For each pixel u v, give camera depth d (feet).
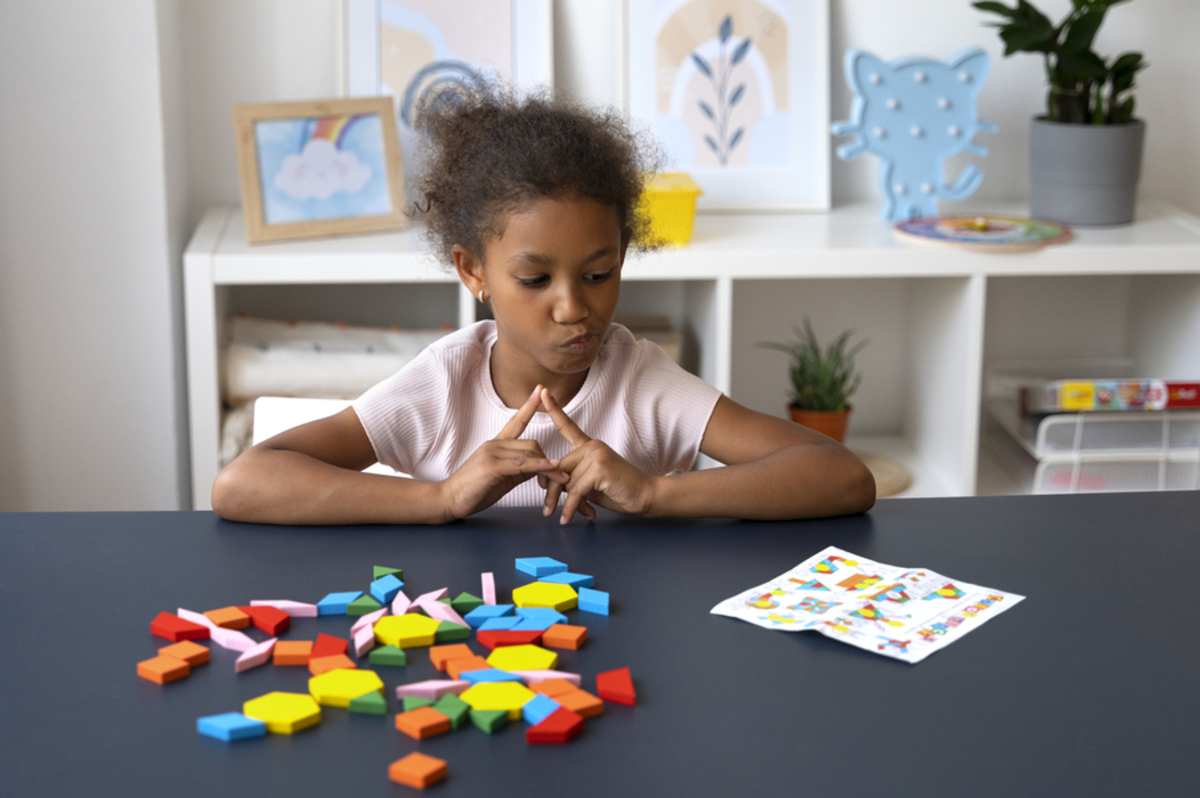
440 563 2.67
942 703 2.06
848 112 7.30
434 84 6.84
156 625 2.28
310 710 1.96
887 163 6.81
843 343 7.30
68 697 2.03
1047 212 6.82
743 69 7.04
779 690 2.09
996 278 7.62
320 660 2.13
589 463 2.90
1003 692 2.10
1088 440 6.74
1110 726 1.99
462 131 3.07
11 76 5.82
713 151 7.07
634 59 6.96
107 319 6.21
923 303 7.23
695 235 6.49
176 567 2.63
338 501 2.88
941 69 6.73
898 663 2.21
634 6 6.92
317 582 2.56
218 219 6.72
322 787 1.77
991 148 7.43
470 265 3.21
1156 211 7.11
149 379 6.34
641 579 2.59
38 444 6.30
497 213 2.83
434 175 3.28
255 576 2.58
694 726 1.97
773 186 7.13
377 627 2.27
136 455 6.41
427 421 3.48
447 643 2.27
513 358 3.40
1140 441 6.73
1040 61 7.27
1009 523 2.96
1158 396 6.56
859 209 7.23
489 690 2.02
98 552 2.70
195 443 6.11
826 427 6.92
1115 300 7.71
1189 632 2.35
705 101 7.03
